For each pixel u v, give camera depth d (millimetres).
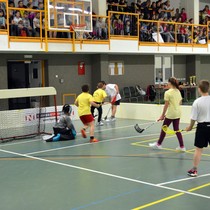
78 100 10328
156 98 19781
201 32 20906
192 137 10812
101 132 11992
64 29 14422
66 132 10703
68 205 5223
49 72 16328
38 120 13289
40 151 9164
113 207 5102
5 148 9703
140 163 7699
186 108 13648
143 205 5152
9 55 15055
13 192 5879
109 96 15453
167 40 18922
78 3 14703
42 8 15383
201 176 6605
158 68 21016
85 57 17562
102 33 16234
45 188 6059
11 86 16094
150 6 20719
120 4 19578
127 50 17094
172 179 6449
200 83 6211
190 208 5000
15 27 13867
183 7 22641
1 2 13727
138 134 11484
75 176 6762
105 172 7008
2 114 12680
